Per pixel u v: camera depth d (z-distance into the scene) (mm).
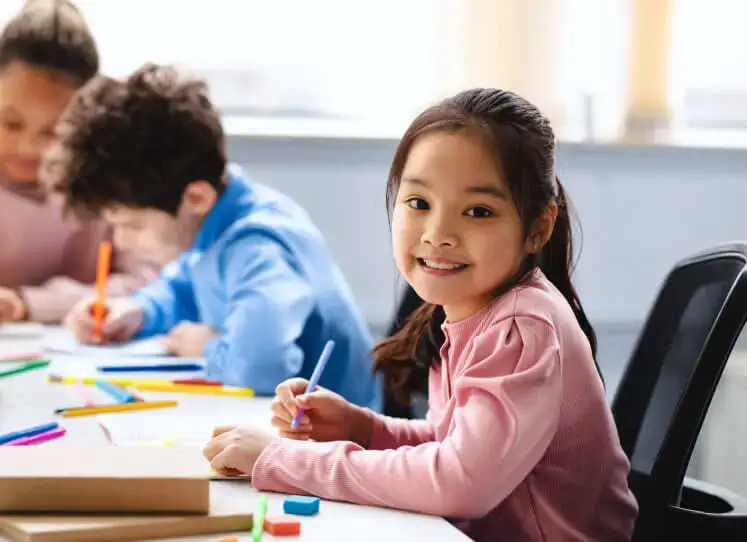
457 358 1089
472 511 924
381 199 2914
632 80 3006
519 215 1039
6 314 2219
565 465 1059
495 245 1023
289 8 2916
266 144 2844
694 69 3154
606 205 3041
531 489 1050
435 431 1165
